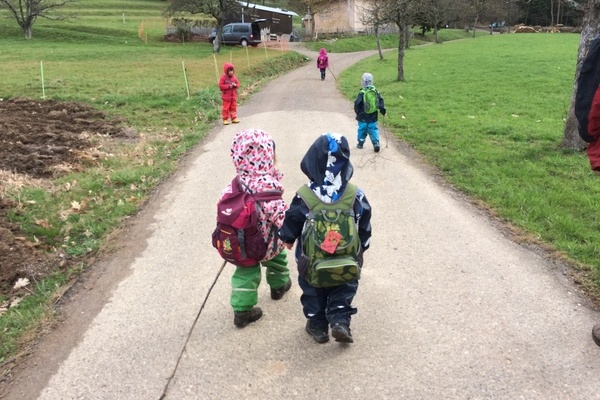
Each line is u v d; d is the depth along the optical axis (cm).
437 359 342
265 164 352
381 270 464
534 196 619
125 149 970
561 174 715
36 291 464
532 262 466
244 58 2986
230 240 353
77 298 443
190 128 1173
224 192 358
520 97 1520
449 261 476
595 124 345
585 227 525
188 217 617
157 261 505
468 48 3794
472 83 1872
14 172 794
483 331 369
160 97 1546
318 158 321
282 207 352
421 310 398
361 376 329
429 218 581
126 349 369
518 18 7881
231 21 4881
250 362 348
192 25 4772
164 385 329
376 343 361
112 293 448
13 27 4422
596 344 350
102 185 741
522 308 395
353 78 2247
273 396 315
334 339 367
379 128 1091
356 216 324
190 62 2745
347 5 5281
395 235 538
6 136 1012
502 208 592
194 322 360
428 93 1648
